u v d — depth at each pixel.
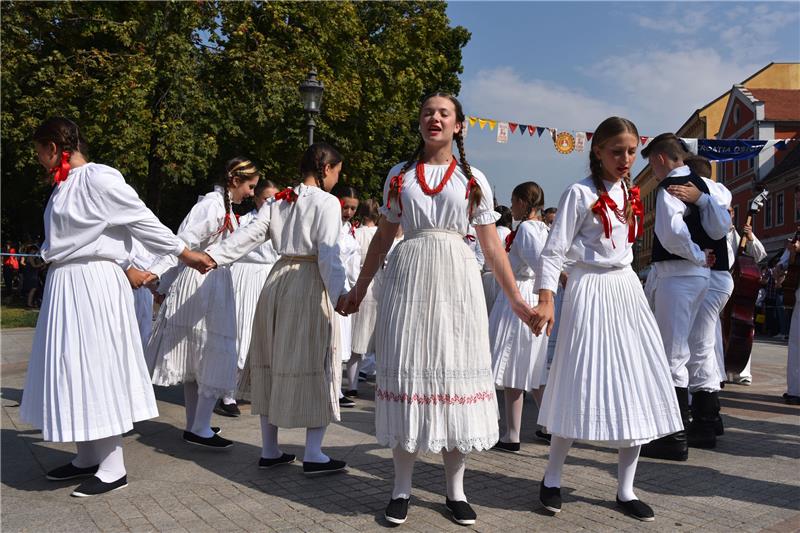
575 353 3.26
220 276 4.56
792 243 6.55
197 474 3.84
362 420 5.42
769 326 16.95
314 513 3.22
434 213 3.16
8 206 21.55
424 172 3.21
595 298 3.29
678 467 4.13
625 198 3.41
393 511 3.08
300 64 17.30
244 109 16.48
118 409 3.45
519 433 4.75
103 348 3.42
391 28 21.69
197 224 4.51
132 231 3.56
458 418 3.03
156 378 4.54
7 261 21.11
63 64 15.43
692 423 4.73
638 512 3.19
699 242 4.71
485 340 3.18
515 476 3.91
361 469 3.99
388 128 20.25
